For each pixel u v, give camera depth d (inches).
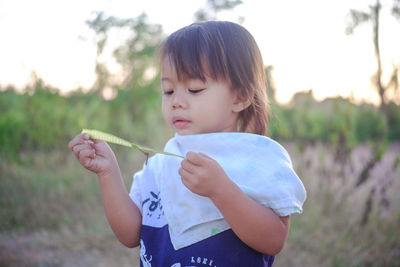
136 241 49.9
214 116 43.8
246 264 40.8
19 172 192.2
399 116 361.4
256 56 48.4
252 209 38.4
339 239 127.8
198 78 42.8
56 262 129.0
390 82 163.5
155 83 225.5
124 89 226.8
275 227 39.7
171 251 42.1
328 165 182.2
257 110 50.4
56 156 211.0
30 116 212.4
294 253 126.0
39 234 150.8
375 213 136.0
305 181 173.0
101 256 137.3
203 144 43.3
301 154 178.2
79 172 202.1
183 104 43.4
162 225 45.1
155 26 233.0
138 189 52.1
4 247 137.0
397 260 110.4
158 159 51.4
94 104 230.1
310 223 145.4
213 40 44.4
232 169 41.9
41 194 174.2
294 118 190.9
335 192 157.8
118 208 48.4
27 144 210.8
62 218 162.6
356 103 174.6
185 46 43.6
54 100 220.5
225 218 38.9
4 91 229.1
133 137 213.0
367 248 119.9
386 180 135.3
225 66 44.0
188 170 37.7
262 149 42.9
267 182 40.9
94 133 38.3
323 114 182.4
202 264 40.2
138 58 229.0
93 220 165.6
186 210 42.5
